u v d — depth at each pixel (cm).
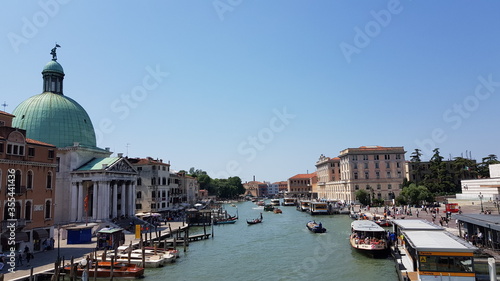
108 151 7488
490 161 11300
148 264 3872
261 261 4106
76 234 4753
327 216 9112
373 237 4278
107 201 6412
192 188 13212
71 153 6575
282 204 16312
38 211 4203
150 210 8475
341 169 12419
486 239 3347
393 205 9100
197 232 6781
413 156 12306
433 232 3097
